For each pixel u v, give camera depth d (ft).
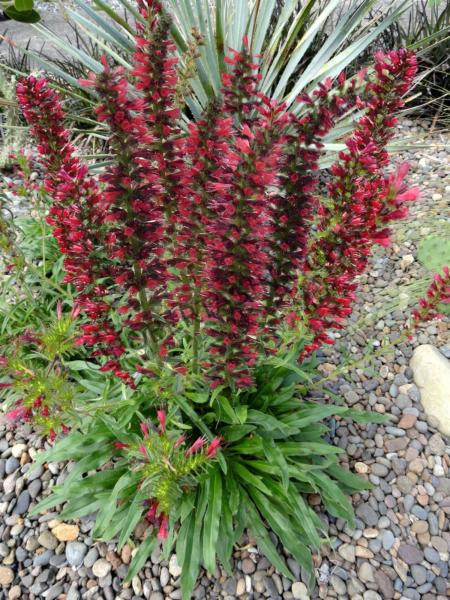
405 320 11.75
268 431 8.34
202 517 7.76
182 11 14.70
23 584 7.94
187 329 7.45
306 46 14.87
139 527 8.35
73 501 7.91
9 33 24.98
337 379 10.64
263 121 5.06
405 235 13.74
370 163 5.57
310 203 5.96
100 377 9.09
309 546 8.20
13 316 9.71
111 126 5.11
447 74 18.08
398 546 8.29
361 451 9.50
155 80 5.47
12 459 9.30
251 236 5.65
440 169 15.88
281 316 7.27
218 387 7.20
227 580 7.86
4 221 8.08
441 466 9.29
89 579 7.93
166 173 6.01
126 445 6.42
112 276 6.30
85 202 5.89
